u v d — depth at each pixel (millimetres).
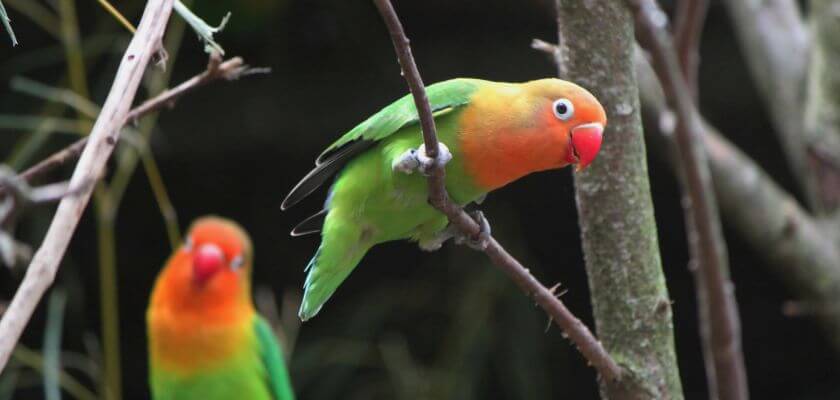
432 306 13172
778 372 14656
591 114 5508
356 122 12984
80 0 12023
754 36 10680
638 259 5594
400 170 5191
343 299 14062
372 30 13250
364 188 5668
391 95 13055
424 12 13203
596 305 5695
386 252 13938
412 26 13289
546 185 13875
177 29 9875
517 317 12414
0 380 10797
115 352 9133
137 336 14078
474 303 12266
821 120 10078
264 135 12984
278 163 13438
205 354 9383
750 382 14727
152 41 3711
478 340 12055
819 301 10023
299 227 6301
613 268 5598
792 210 10031
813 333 14492
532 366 12352
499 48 13133
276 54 13133
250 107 12984
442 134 5602
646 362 5559
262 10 12578
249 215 13852
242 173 13484
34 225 11359
